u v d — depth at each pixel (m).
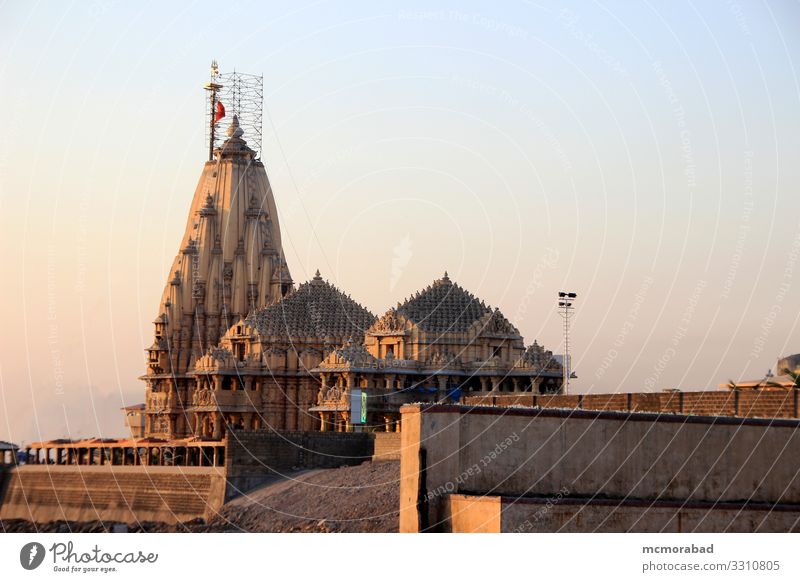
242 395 198.75
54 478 168.00
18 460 183.12
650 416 70.00
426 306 184.25
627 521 66.06
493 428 68.06
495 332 180.38
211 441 176.50
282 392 197.50
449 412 67.62
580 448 68.88
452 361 178.62
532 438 68.31
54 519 164.75
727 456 71.00
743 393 83.50
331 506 119.00
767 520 68.06
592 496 68.69
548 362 176.50
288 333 199.12
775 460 71.69
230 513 135.00
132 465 164.62
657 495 69.50
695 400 85.75
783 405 81.56
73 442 181.25
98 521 157.88
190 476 149.12
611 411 69.94
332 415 179.38
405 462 68.69
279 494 133.00
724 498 70.62
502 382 176.75
